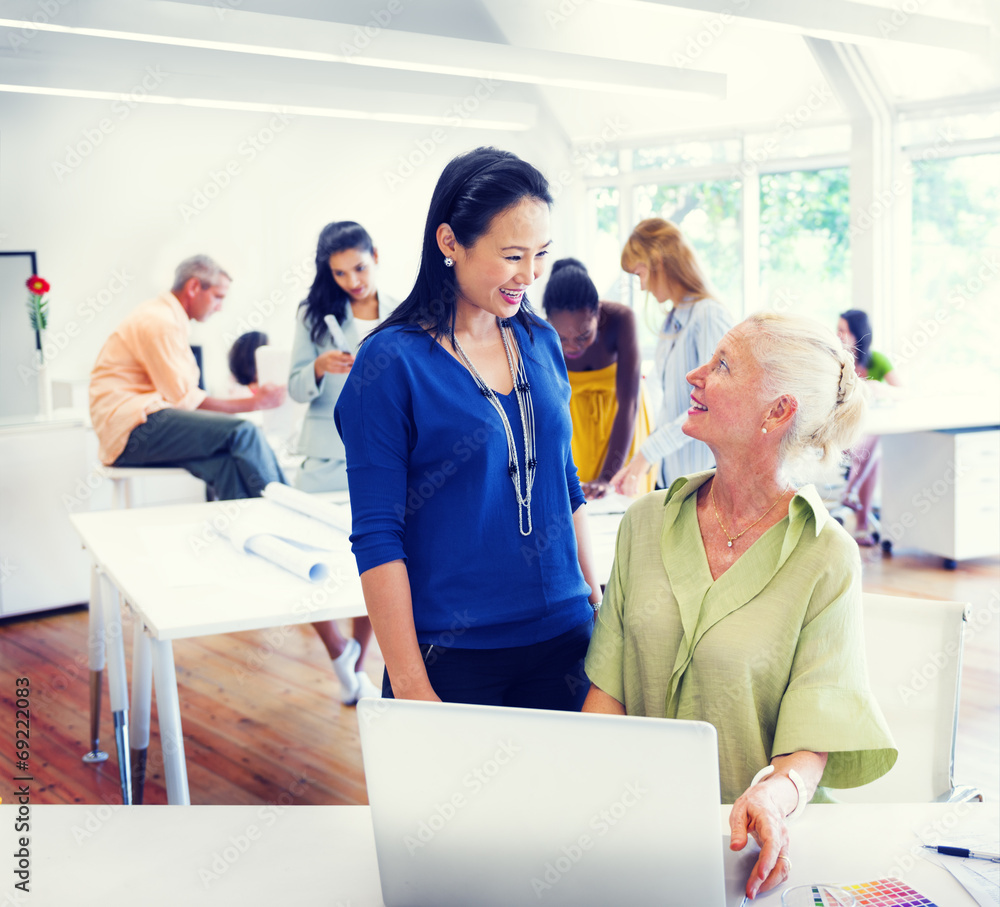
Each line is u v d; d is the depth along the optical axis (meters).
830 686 1.30
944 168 6.29
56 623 4.70
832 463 1.43
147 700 2.61
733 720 1.37
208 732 3.38
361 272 3.53
